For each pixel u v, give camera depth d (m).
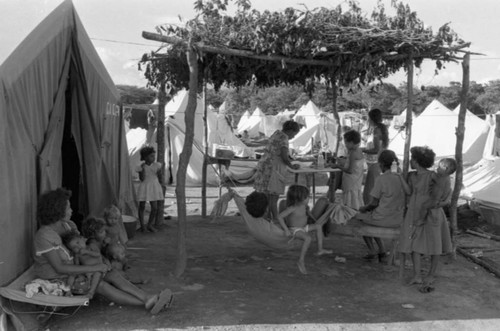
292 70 6.93
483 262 7.24
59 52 6.07
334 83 9.02
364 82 8.09
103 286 5.18
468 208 10.56
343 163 9.10
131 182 9.95
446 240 6.19
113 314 5.11
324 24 6.29
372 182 8.20
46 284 4.80
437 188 5.93
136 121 17.88
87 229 5.68
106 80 8.21
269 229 6.70
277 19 6.07
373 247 7.36
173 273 6.48
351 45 6.45
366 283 6.32
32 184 5.39
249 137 39.84
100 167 7.33
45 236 4.90
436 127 22.64
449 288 6.20
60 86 6.15
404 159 7.04
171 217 10.34
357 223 7.21
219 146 17.05
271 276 6.52
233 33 6.06
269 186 8.65
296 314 5.25
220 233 8.95
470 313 5.39
